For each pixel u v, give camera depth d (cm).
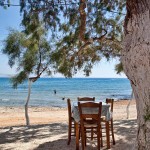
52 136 694
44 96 3422
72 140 638
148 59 268
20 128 834
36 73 892
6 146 590
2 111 1867
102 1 751
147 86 273
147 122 277
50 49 873
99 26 787
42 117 1497
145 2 276
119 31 826
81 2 673
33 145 596
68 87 5800
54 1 705
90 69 976
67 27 793
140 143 285
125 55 290
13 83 871
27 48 845
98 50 947
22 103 2608
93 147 568
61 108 2112
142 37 271
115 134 699
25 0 676
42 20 737
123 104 2305
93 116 529
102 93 4066
